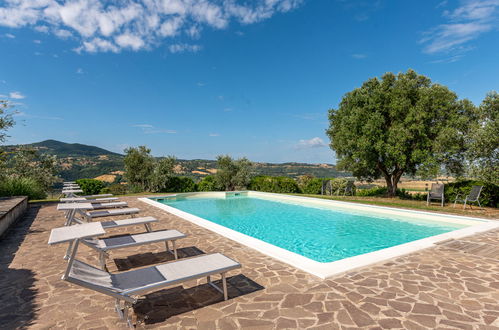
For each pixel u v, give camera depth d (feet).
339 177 52.16
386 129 42.96
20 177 48.47
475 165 31.94
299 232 26.63
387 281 11.18
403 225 28.63
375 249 20.92
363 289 10.42
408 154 40.96
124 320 8.37
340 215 34.65
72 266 7.97
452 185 35.73
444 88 39.11
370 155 41.78
